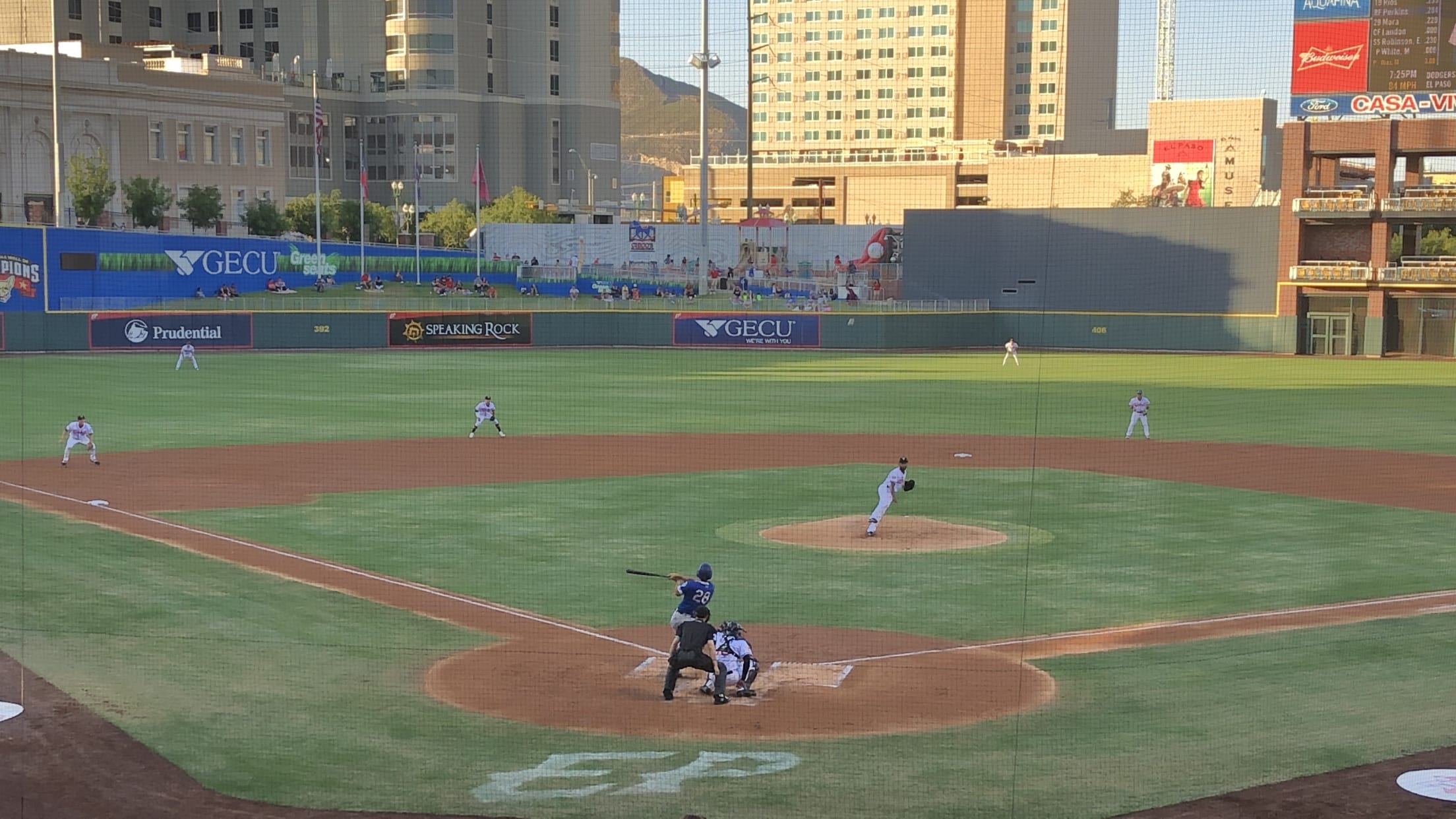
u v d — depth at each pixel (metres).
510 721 14.24
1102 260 79.75
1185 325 78.06
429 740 13.69
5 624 17.66
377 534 23.91
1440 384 56.81
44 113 82.88
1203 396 51.47
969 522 25.45
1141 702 14.95
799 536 23.98
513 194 105.38
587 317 73.88
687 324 74.31
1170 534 24.41
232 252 77.00
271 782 12.55
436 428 39.59
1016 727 14.11
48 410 42.31
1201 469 32.66
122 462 32.34
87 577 20.30
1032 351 76.88
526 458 33.66
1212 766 13.05
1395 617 18.64
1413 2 71.06
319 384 52.00
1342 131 73.56
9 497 27.17
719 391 51.44
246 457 33.34
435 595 19.56
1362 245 76.06
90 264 69.00
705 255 77.75
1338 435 39.69
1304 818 11.73
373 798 12.23
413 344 71.00
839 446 36.34
